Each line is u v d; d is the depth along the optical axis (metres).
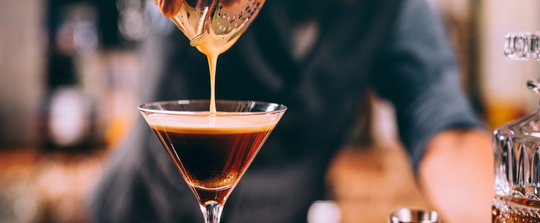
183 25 0.48
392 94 0.91
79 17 1.71
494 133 0.45
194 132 0.48
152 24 0.86
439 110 0.79
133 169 0.87
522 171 0.43
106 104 1.72
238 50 0.83
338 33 0.84
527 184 0.43
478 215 0.64
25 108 1.81
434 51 0.85
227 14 0.47
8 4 1.76
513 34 0.42
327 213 0.92
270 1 0.81
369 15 0.84
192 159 0.49
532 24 1.83
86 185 1.45
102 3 1.72
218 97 0.86
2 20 1.76
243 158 0.51
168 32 0.83
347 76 0.87
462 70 1.90
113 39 1.74
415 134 0.81
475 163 0.71
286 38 0.82
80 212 1.38
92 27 1.71
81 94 1.68
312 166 0.90
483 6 1.87
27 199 1.35
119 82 1.74
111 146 1.70
